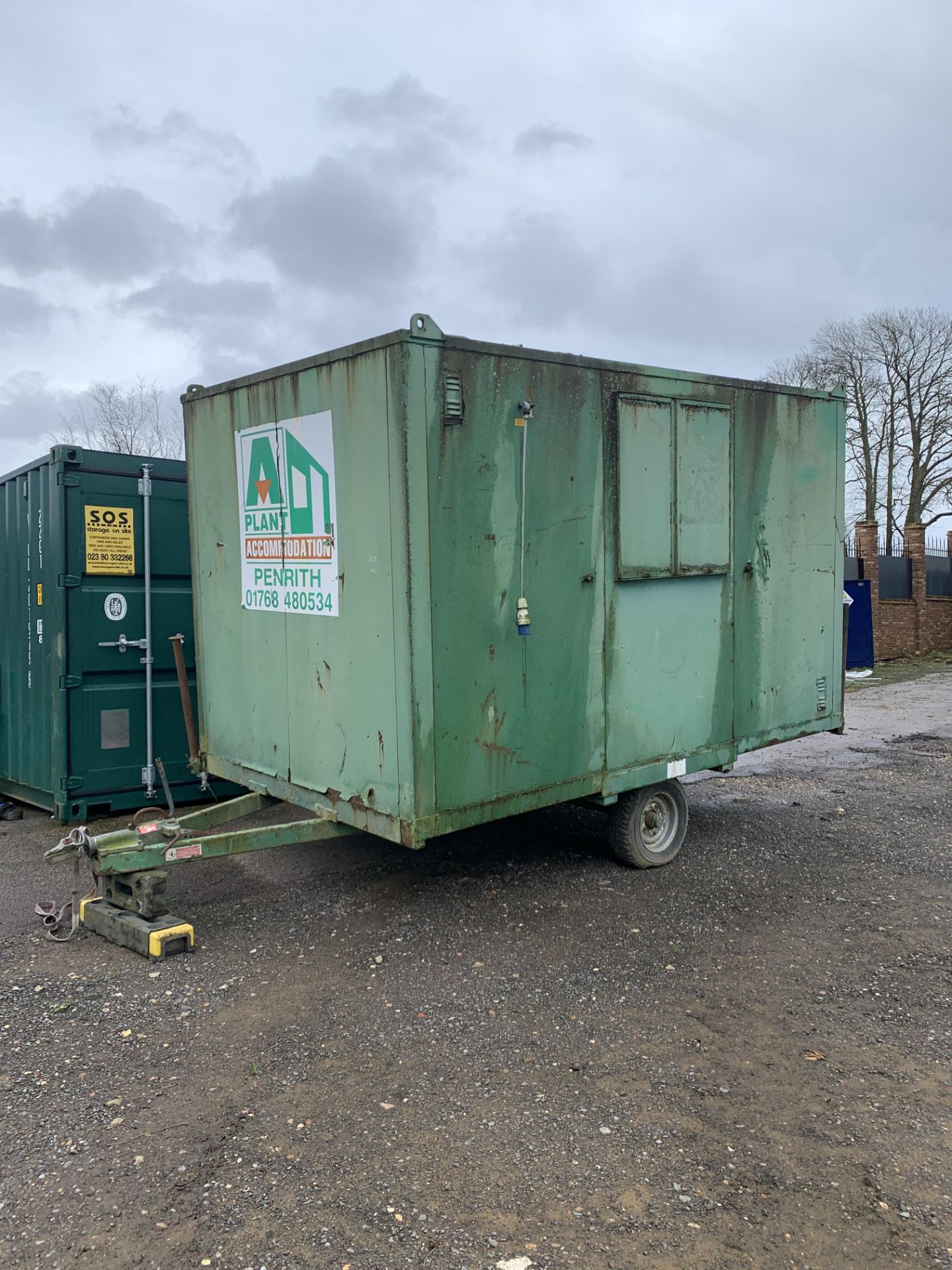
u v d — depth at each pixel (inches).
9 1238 96.0
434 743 165.2
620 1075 129.3
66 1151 110.7
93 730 255.6
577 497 187.0
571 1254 94.1
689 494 211.0
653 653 206.2
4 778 289.6
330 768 183.3
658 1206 101.7
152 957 166.9
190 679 273.4
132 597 261.0
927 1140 114.5
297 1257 93.4
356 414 167.3
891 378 1293.1
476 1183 105.1
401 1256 93.7
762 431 230.2
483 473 169.8
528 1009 148.8
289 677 193.2
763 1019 146.5
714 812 275.3
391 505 161.3
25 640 272.4
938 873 219.1
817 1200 103.0
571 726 189.8
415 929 181.6
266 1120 117.6
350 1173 106.7
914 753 371.2
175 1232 96.9
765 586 234.5
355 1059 133.0
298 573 187.5
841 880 213.3
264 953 170.6
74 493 248.8
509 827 252.1
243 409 199.0
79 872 216.1
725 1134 115.4
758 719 235.3
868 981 160.6
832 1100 123.3
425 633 162.4
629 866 217.8
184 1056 133.8
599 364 189.0
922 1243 96.6
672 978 160.9
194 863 223.1
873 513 1309.1
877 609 815.7
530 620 179.5
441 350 161.8
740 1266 93.0
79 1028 141.8
